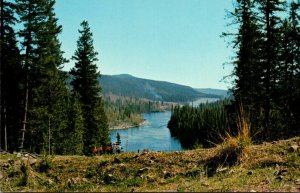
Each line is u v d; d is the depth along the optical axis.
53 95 36.03
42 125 34.84
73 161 10.67
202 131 103.88
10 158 11.45
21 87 34.91
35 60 32.34
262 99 27.70
